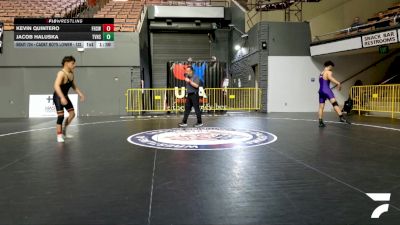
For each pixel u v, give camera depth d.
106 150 5.77
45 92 14.41
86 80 14.66
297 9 16.81
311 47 15.10
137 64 14.81
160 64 19.77
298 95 15.38
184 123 9.48
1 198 3.24
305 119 11.43
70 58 6.62
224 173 4.12
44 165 4.65
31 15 16.67
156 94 15.37
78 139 7.09
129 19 17.31
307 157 5.05
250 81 16.36
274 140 6.70
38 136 7.66
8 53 14.22
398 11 12.74
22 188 3.57
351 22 15.07
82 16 18.20
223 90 15.02
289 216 2.74
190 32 20.08
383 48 12.37
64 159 5.04
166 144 6.34
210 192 3.38
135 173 4.16
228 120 11.27
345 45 13.38
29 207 2.99
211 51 20.30
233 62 19.42
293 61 15.28
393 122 10.12
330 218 2.69
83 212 2.86
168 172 4.19
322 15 16.81
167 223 2.61
